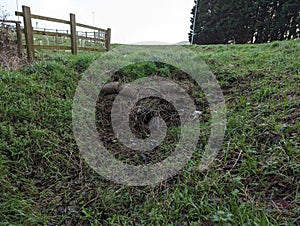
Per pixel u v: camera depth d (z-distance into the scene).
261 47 6.48
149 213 1.59
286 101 2.36
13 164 2.11
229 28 19.30
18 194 1.83
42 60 4.23
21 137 2.37
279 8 17.88
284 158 1.70
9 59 4.05
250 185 1.63
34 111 2.77
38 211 1.73
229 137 2.27
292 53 4.47
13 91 3.01
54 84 3.52
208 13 20.98
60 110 2.94
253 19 18.88
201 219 1.44
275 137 1.98
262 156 1.84
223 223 1.32
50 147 2.38
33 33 4.34
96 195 1.90
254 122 2.32
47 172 2.17
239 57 5.14
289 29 17.81
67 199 1.88
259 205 1.43
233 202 1.47
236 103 2.98
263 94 2.85
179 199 1.64
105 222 1.62
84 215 1.72
